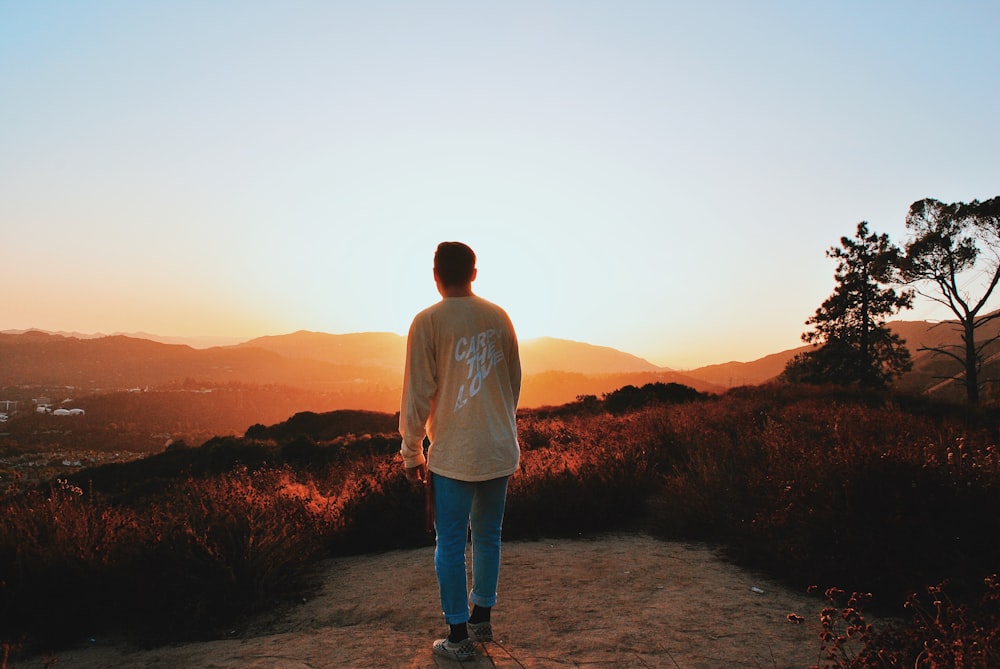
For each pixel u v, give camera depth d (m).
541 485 6.18
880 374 34.09
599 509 5.95
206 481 7.40
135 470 20.25
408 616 3.76
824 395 19.42
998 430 9.07
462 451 2.94
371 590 4.43
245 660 3.16
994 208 26.86
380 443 16.95
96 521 4.96
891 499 4.09
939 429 8.06
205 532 4.49
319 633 3.56
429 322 3.00
